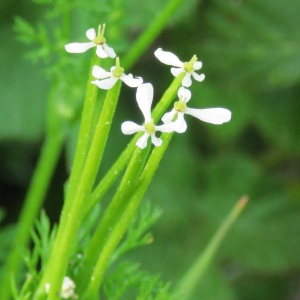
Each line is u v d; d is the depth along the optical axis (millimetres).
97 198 85
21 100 226
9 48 229
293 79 227
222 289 224
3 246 166
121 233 86
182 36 227
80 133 83
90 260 88
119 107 227
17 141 233
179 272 226
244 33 232
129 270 103
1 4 227
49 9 225
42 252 100
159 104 78
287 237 235
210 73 233
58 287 85
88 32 81
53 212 225
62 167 225
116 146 224
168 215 234
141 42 157
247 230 236
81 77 154
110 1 156
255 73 231
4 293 145
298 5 232
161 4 207
